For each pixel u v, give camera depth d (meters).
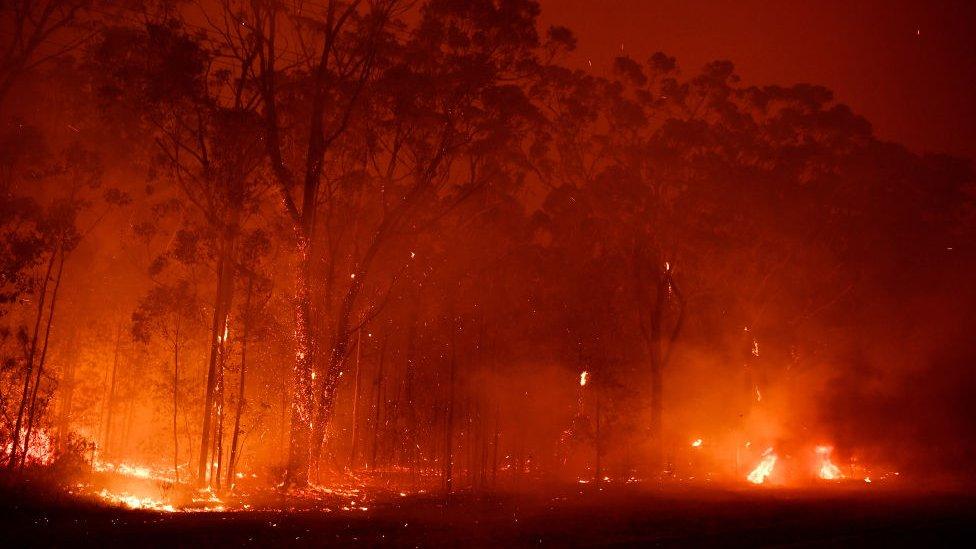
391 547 15.33
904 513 22.38
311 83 25.00
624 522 19.78
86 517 16.25
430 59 25.97
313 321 26.27
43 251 20.11
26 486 18.25
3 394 20.73
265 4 23.58
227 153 21.83
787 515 21.62
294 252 24.80
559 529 18.33
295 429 24.17
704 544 16.39
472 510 21.98
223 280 22.17
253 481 24.31
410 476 30.97
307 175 24.81
